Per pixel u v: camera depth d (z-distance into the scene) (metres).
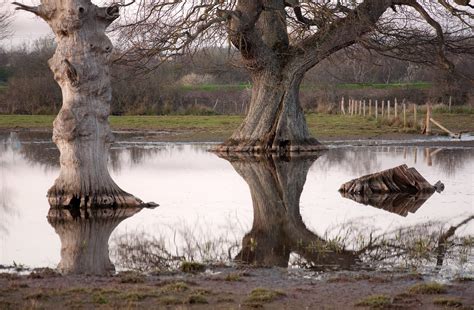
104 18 21.27
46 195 23.56
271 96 39.62
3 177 28.42
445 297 11.55
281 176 29.00
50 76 77.19
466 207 21.55
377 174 24.67
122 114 75.12
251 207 21.72
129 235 17.55
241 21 35.66
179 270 13.83
